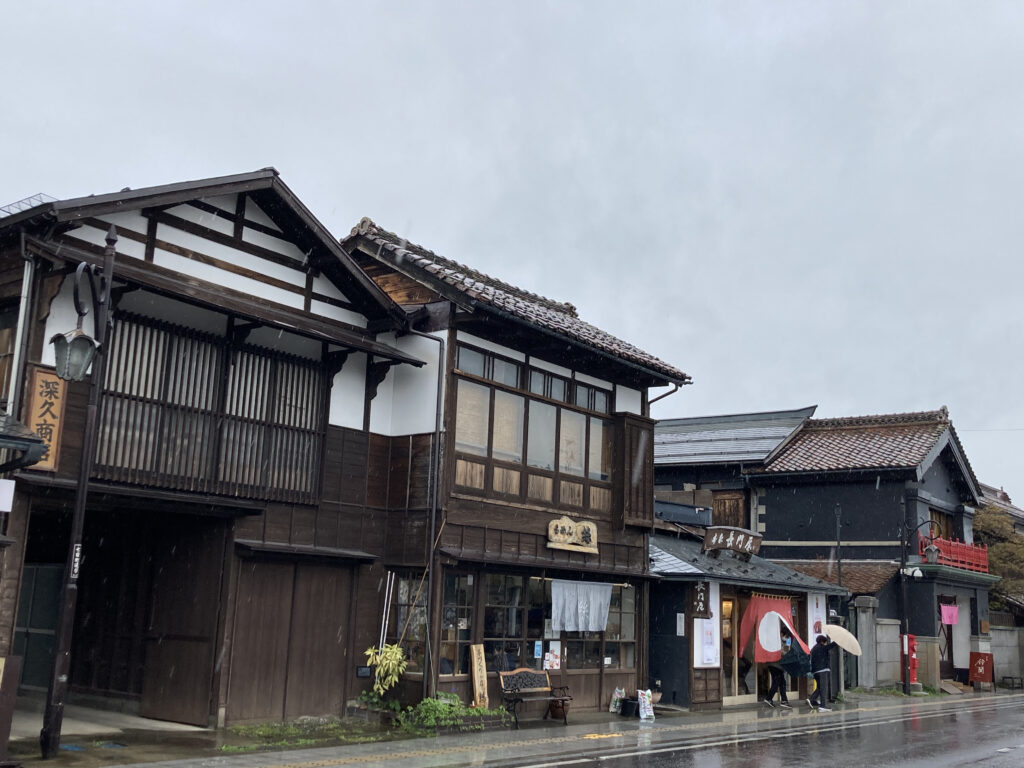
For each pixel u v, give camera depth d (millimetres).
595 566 18531
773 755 13719
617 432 20000
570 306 22469
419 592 15953
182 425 13508
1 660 10195
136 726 13711
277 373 15008
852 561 30812
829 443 33312
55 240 12477
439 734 14617
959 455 33156
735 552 23922
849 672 27656
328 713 15320
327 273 16078
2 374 12172
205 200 14312
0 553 11523
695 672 20438
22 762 10484
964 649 32875
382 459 16719
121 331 12961
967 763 13203
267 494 14594
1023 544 36094
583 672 18562
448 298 16391
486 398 17078
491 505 16859
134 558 15547
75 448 12297
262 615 14500
